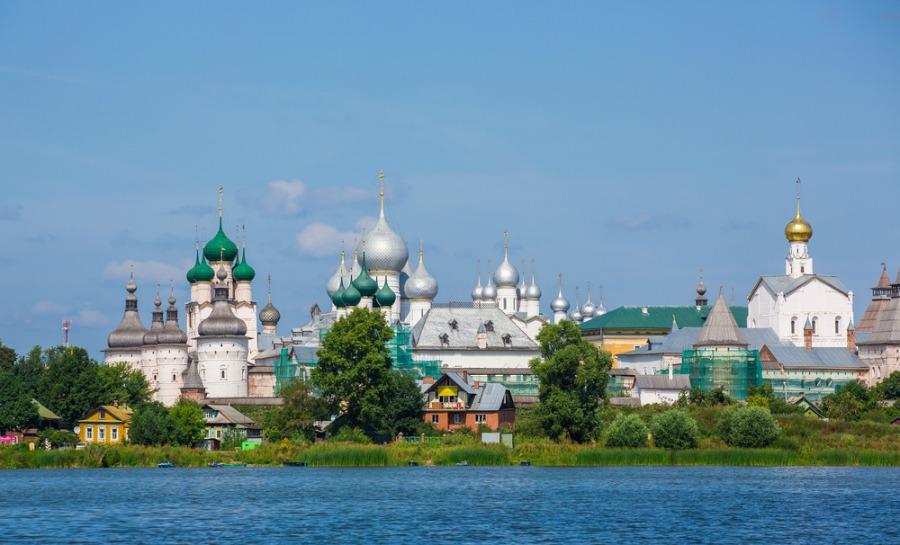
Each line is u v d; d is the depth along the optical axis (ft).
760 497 541.34
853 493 557.33
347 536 439.63
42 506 513.04
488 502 522.47
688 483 598.75
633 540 433.07
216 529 453.99
